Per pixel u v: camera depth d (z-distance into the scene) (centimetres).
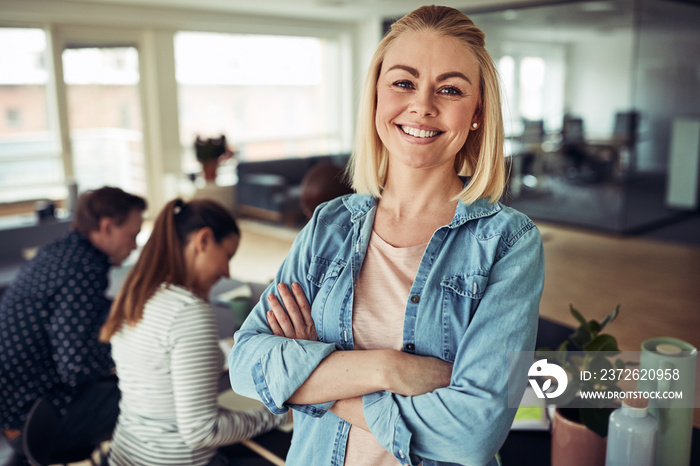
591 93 727
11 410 204
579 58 730
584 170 747
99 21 811
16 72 771
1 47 754
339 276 106
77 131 830
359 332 103
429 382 95
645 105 712
